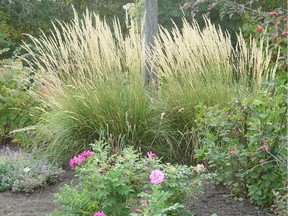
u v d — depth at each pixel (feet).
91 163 13.29
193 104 19.86
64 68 21.62
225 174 15.30
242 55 21.80
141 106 19.62
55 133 20.21
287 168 13.50
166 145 19.86
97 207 12.36
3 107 24.73
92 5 52.54
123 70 21.88
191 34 22.12
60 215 12.53
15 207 15.51
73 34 21.91
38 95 23.25
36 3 49.49
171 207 10.75
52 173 17.97
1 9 49.83
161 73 21.98
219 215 14.24
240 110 15.43
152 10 24.03
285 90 14.53
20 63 26.91
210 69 21.85
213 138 15.46
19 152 21.20
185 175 12.99
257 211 14.57
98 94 19.77
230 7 13.43
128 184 12.35
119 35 24.34
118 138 19.25
